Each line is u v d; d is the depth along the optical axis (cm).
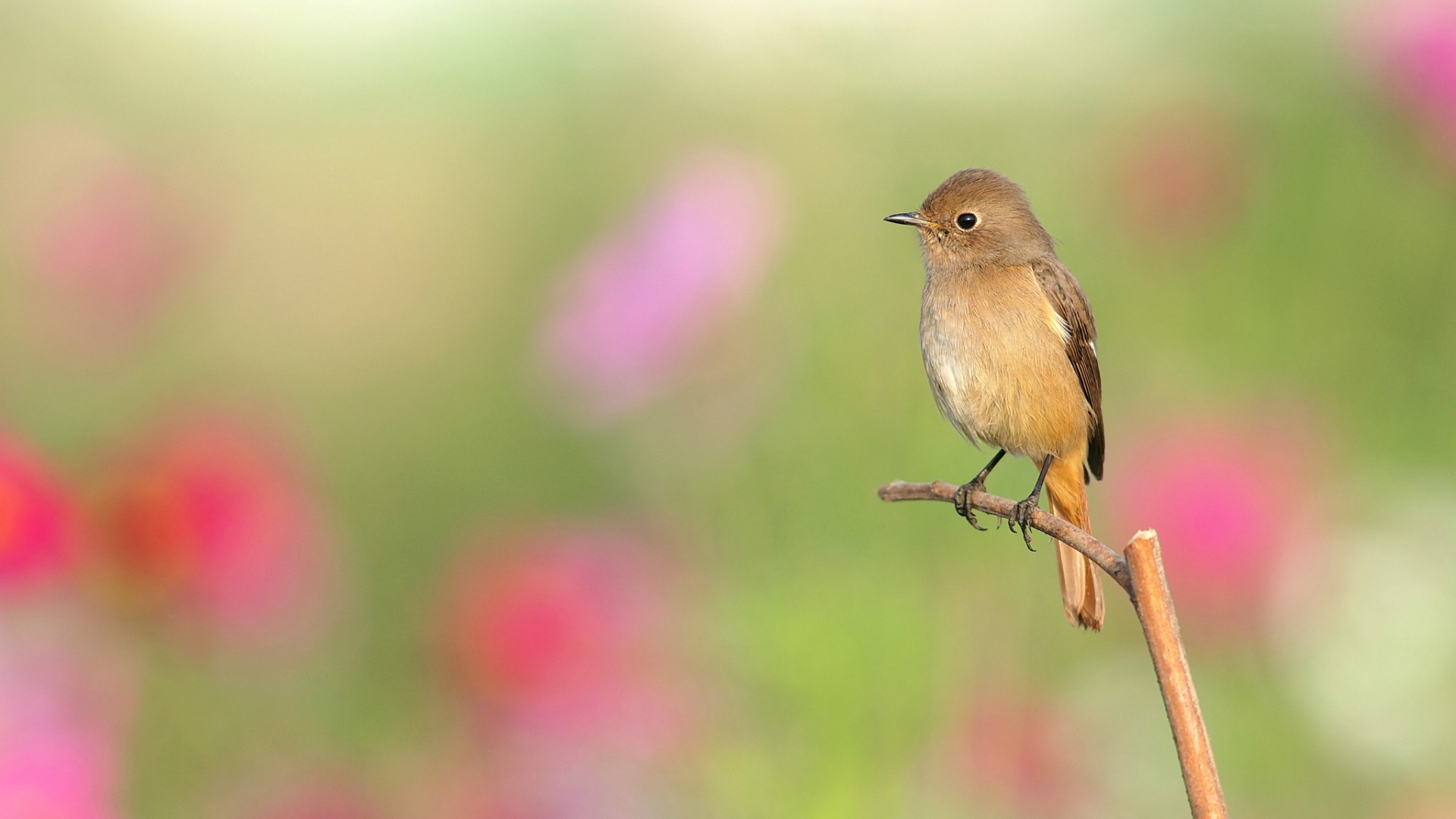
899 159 1296
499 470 1432
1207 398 1121
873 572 978
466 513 1420
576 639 878
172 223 1320
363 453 1488
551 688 877
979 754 893
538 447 1419
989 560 1030
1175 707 395
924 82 1401
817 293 1132
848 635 910
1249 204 1192
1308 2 1341
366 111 2027
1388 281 1202
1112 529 1061
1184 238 1163
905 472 1044
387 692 1125
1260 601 945
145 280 1291
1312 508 959
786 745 891
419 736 1055
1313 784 966
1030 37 1500
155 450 894
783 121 1274
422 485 1445
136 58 2005
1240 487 934
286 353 1680
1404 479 1068
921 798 885
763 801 870
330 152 1977
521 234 1739
